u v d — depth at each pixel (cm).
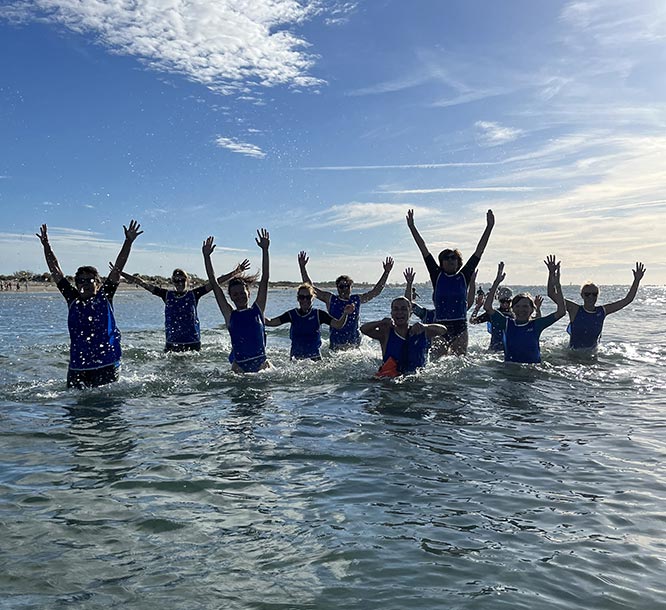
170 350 1273
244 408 754
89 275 892
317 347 1130
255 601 307
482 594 314
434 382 917
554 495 457
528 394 840
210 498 450
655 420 696
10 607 298
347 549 366
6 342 1487
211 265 1019
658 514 422
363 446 588
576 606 304
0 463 532
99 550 364
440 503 441
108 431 642
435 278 1146
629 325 2136
